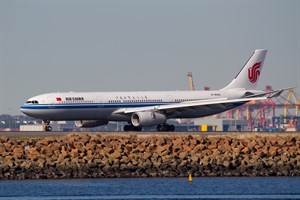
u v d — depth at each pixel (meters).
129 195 186.62
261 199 181.50
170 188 197.12
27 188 196.88
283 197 184.12
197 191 192.12
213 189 195.50
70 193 189.00
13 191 192.25
